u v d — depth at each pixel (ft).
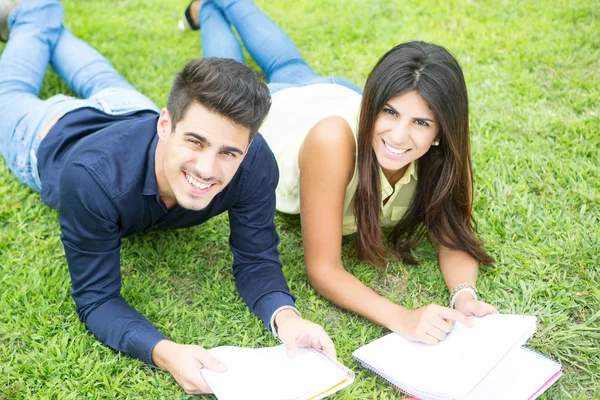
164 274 8.18
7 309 7.52
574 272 8.22
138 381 6.74
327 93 9.30
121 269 8.26
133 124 6.66
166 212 7.04
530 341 7.37
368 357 6.72
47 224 8.89
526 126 10.80
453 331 6.86
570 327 7.49
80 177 6.31
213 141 5.76
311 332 6.51
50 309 7.51
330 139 7.38
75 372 6.80
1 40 10.93
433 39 13.23
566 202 9.29
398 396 6.71
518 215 9.09
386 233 9.05
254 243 7.43
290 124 9.02
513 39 13.20
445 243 8.16
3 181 9.50
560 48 12.79
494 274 8.25
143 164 6.52
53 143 8.09
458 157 7.39
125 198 6.48
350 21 13.85
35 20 10.38
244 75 5.81
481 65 12.51
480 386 6.10
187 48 12.97
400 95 6.82
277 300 7.10
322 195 7.49
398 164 7.30
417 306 7.91
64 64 10.56
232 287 8.02
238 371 6.25
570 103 11.35
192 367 6.24
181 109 5.79
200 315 7.62
